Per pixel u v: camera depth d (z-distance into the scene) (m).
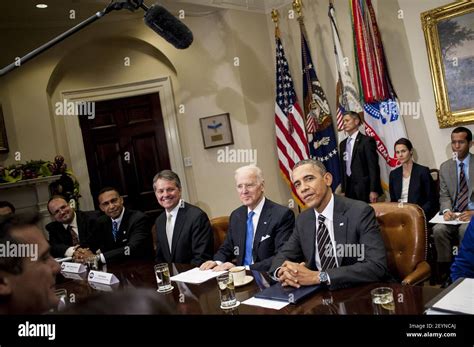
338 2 4.27
